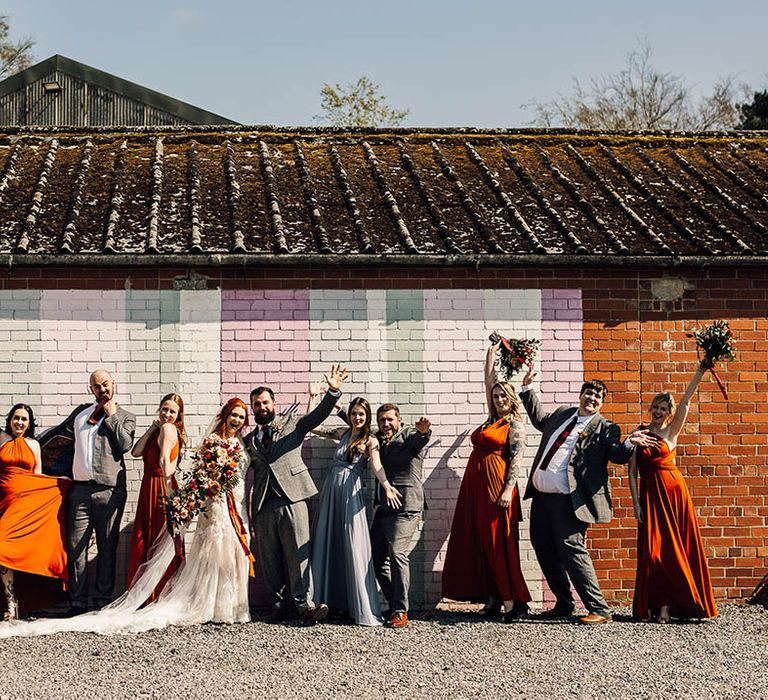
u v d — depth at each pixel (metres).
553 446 9.67
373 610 9.41
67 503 9.71
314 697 7.11
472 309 10.60
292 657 8.16
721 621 9.68
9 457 9.47
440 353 10.56
